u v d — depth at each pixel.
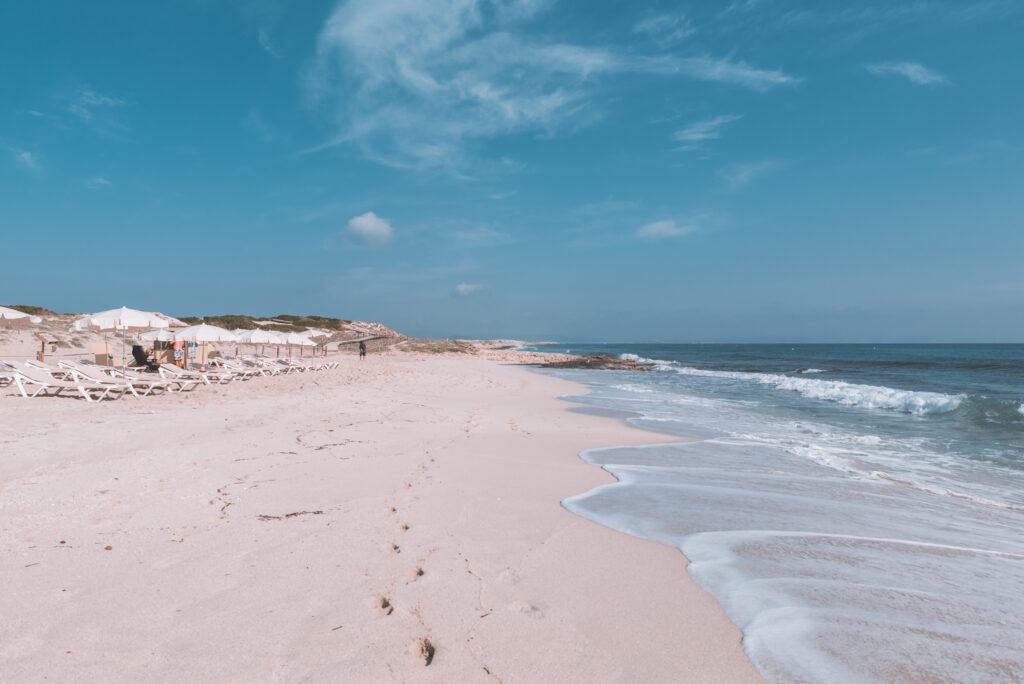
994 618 3.11
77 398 10.08
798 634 2.87
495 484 5.63
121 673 2.27
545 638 2.72
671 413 12.46
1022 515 5.21
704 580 3.52
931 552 4.18
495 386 17.78
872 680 2.47
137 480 4.93
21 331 23.45
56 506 4.18
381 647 2.55
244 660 2.39
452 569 3.48
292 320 61.12
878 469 7.03
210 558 3.44
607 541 4.16
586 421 10.93
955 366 36.66
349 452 6.61
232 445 6.54
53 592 2.91
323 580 3.21
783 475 6.62
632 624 2.91
